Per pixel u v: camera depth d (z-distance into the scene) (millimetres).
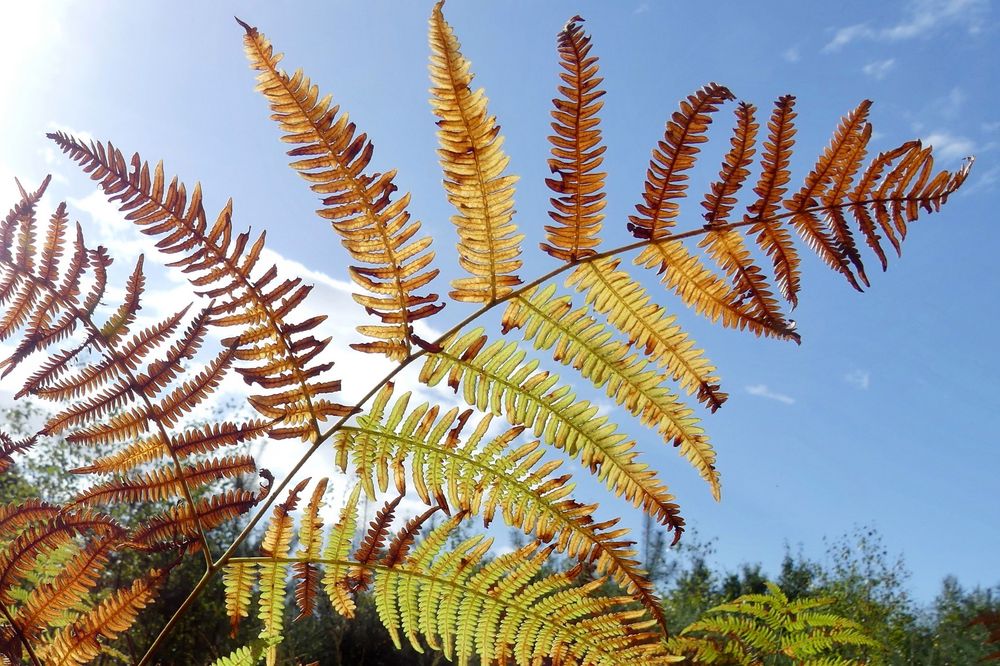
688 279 391
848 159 378
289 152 369
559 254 390
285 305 386
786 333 382
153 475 396
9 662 383
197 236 375
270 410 393
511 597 418
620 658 413
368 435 399
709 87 382
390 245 382
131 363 386
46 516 389
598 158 383
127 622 391
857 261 377
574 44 375
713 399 394
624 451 394
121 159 364
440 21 366
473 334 393
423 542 417
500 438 401
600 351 397
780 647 854
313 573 405
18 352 374
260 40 359
